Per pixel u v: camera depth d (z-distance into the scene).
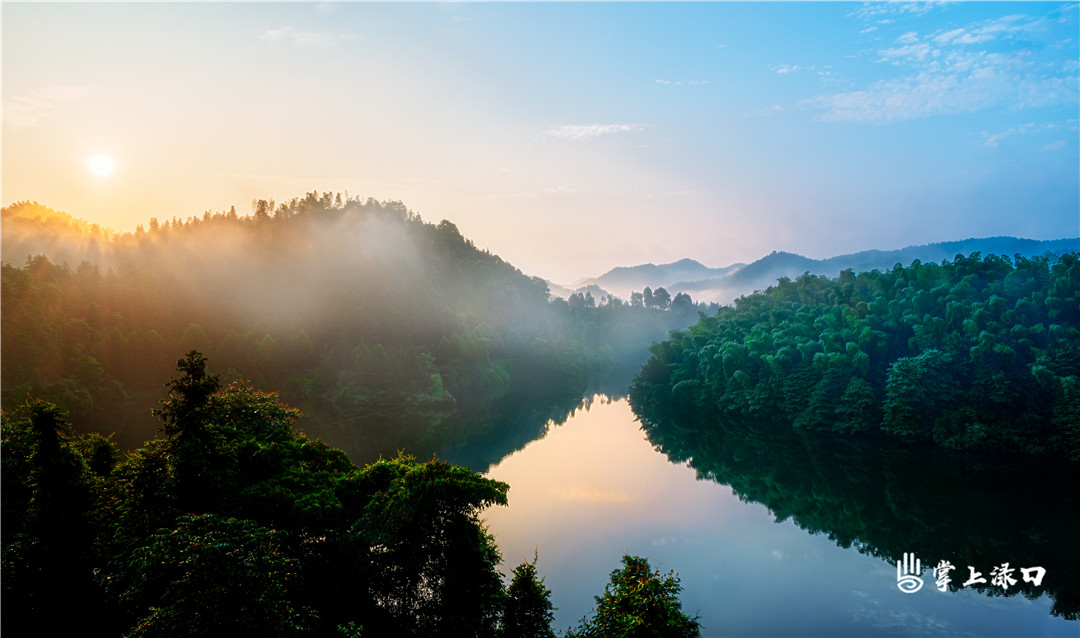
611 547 44.72
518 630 27.25
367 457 81.56
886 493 60.22
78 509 29.06
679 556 43.31
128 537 27.64
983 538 47.69
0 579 26.34
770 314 113.31
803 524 50.41
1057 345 70.69
